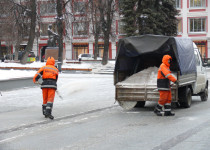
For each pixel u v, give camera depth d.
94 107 14.20
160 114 11.88
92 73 37.88
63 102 15.88
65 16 42.16
